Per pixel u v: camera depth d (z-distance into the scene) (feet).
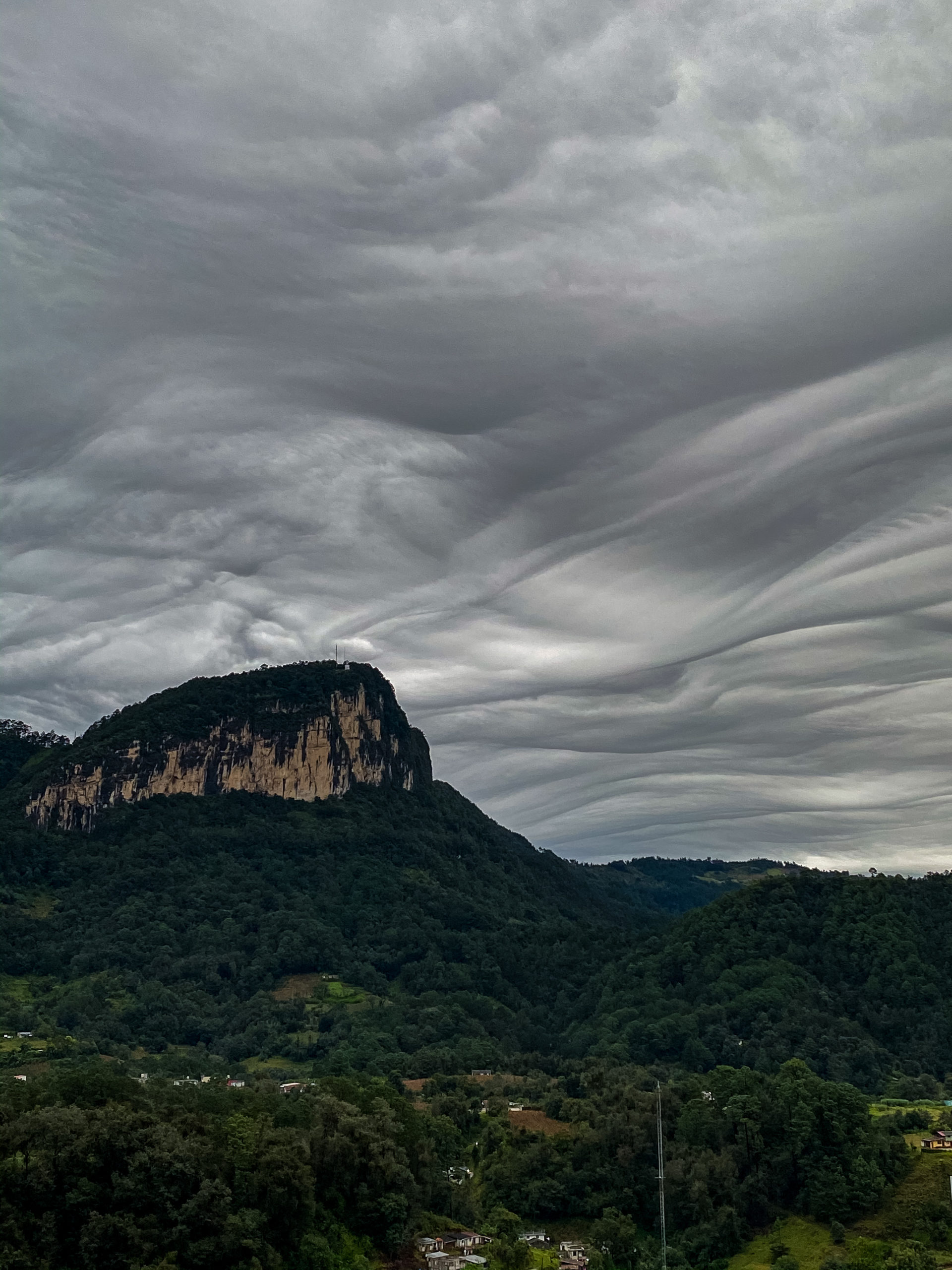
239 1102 565.94
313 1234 499.10
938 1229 575.38
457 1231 565.53
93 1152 469.57
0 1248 438.81
